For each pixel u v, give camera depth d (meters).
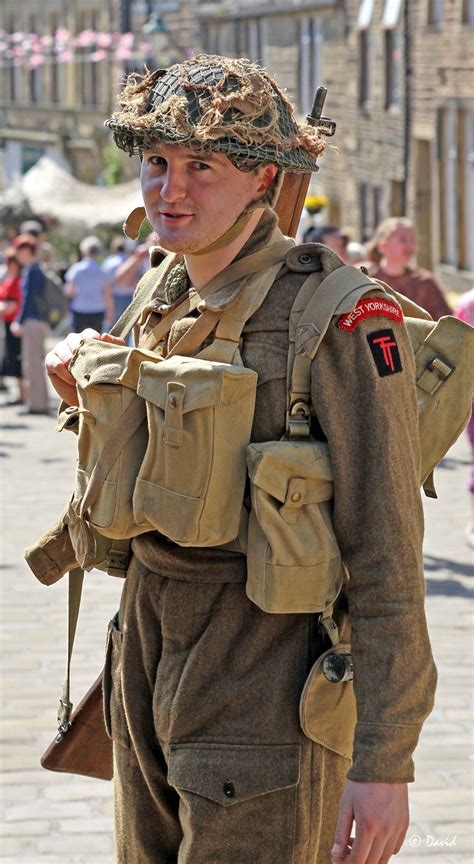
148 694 3.43
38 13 62.16
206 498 3.15
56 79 61.69
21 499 13.89
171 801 3.47
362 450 3.16
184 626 3.31
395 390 3.17
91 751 3.93
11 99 65.25
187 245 3.26
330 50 40.22
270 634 3.27
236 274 3.30
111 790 6.54
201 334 3.30
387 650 3.12
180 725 3.29
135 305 3.63
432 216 34.59
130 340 4.26
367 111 38.06
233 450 3.17
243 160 3.21
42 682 7.99
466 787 6.54
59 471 15.78
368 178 38.47
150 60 35.88
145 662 3.41
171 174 3.24
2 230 44.06
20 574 10.59
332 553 3.19
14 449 17.62
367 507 3.15
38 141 62.50
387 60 36.72
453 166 32.94
